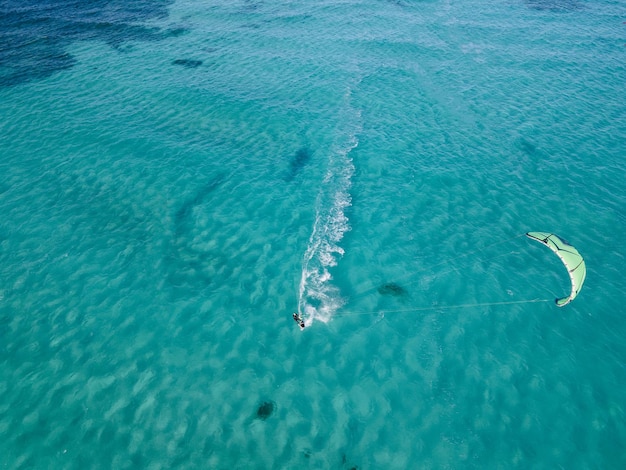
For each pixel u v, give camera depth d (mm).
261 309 23906
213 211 29969
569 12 64688
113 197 30969
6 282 25094
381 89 44938
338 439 18812
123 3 67500
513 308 23922
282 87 45094
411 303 24266
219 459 18234
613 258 26812
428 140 37406
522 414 19438
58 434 18859
